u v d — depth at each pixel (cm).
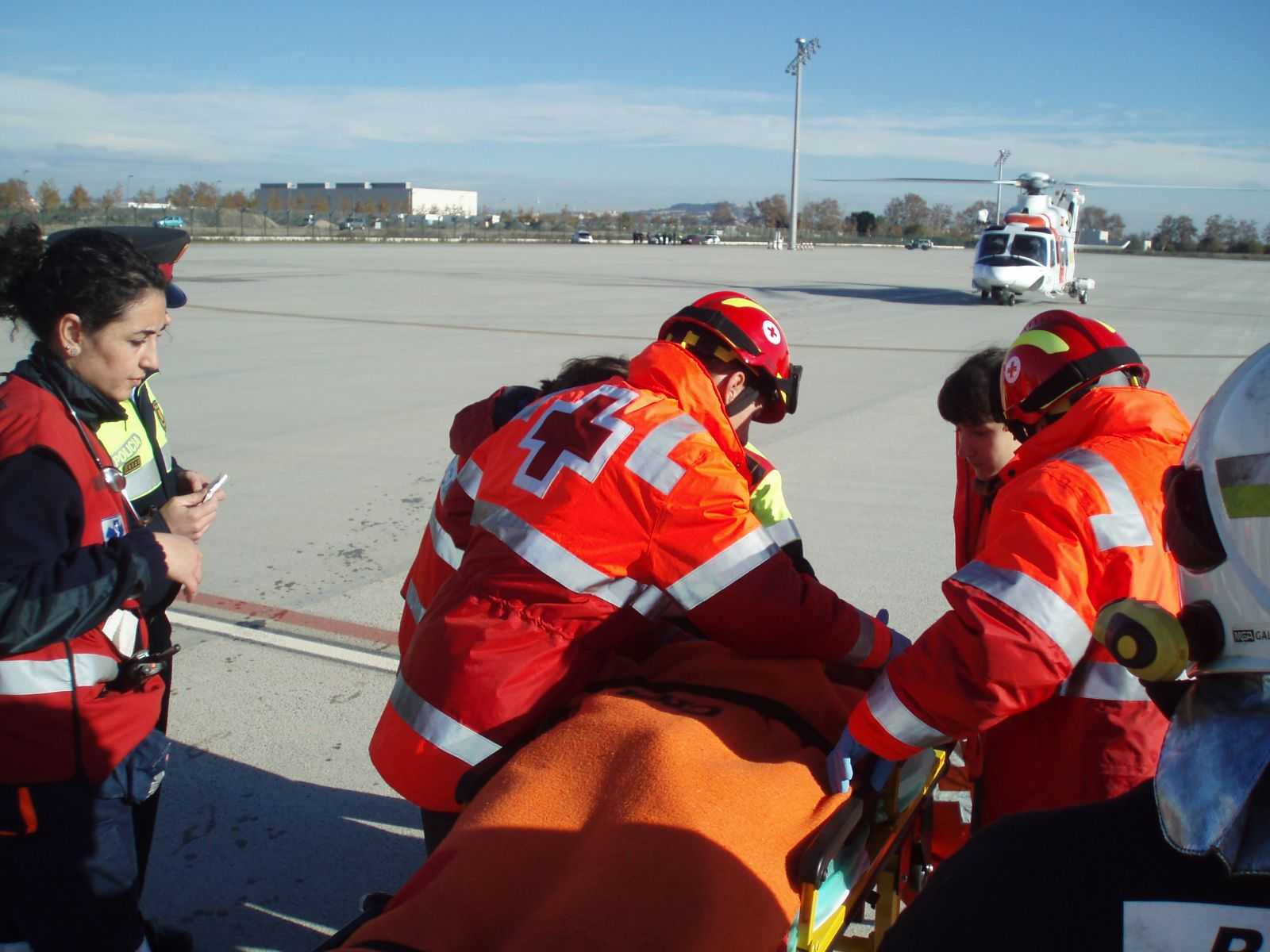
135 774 221
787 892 161
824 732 199
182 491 302
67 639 196
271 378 1227
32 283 208
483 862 157
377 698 428
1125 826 97
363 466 809
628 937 144
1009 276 2522
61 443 204
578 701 203
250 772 374
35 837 211
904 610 526
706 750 175
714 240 9100
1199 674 98
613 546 203
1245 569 91
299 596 537
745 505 206
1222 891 90
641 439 205
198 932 294
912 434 950
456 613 212
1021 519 178
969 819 342
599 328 1800
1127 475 182
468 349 1505
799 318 2161
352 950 141
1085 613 171
